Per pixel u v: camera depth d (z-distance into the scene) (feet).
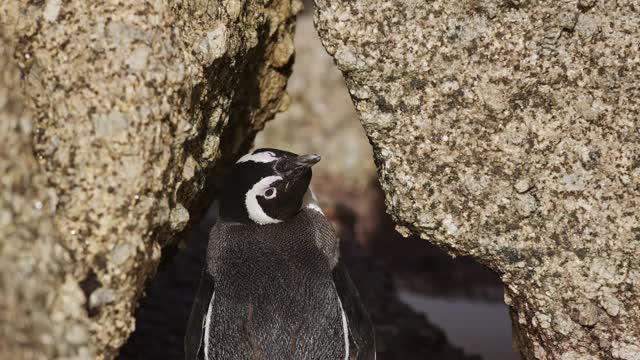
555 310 28.71
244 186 29.27
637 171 28.55
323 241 29.30
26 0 28.19
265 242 29.19
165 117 28.25
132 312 28.30
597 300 28.66
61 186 28.17
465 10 28.55
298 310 28.86
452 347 31.01
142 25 28.22
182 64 28.30
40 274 28.02
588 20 28.53
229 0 28.71
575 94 28.55
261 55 29.45
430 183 28.68
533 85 28.55
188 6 28.45
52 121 28.17
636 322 28.63
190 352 28.94
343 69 28.63
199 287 29.14
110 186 28.17
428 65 28.60
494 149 28.63
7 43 28.09
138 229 28.22
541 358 28.86
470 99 28.60
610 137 28.58
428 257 32.99
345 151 33.45
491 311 32.19
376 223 33.22
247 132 29.76
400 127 28.66
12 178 27.96
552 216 28.63
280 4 29.37
